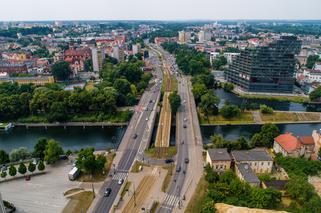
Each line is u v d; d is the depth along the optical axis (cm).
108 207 14288
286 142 19588
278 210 13788
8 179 16700
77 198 14938
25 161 18938
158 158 19025
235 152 18188
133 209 14125
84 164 16425
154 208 14175
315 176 16962
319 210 13312
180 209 14100
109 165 18200
